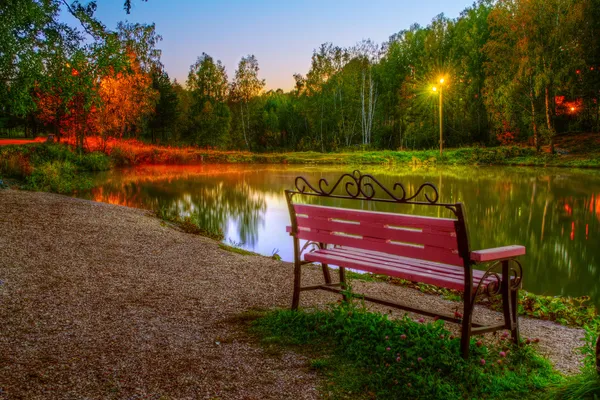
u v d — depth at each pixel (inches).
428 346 134.3
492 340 169.2
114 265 256.4
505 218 519.8
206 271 257.4
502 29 1585.9
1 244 277.1
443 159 1546.5
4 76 594.9
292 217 187.2
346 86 2476.6
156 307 191.3
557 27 1440.7
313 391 122.4
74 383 124.3
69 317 175.0
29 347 146.8
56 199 476.1
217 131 2397.9
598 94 1625.2
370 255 175.6
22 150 1067.9
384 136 2354.8
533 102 1574.8
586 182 882.1
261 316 180.2
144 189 824.9
